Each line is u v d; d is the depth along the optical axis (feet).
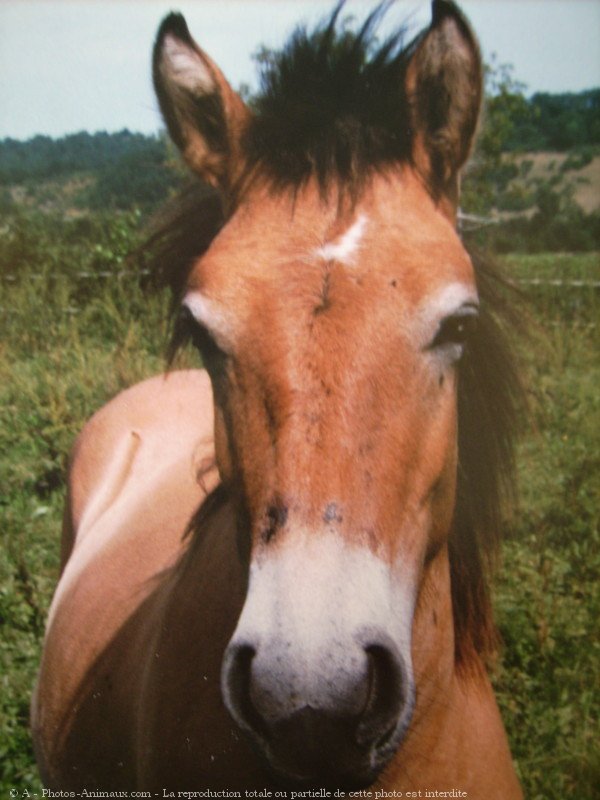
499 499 6.35
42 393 17.70
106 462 9.73
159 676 5.79
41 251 29.14
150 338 21.33
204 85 5.81
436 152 5.57
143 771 5.85
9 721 9.70
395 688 4.27
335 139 5.31
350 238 4.93
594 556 12.05
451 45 5.53
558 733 9.04
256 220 5.19
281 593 4.18
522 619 10.41
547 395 18.07
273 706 4.04
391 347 4.69
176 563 6.81
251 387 4.75
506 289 6.46
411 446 4.72
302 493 4.40
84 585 8.02
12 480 14.89
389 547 4.53
